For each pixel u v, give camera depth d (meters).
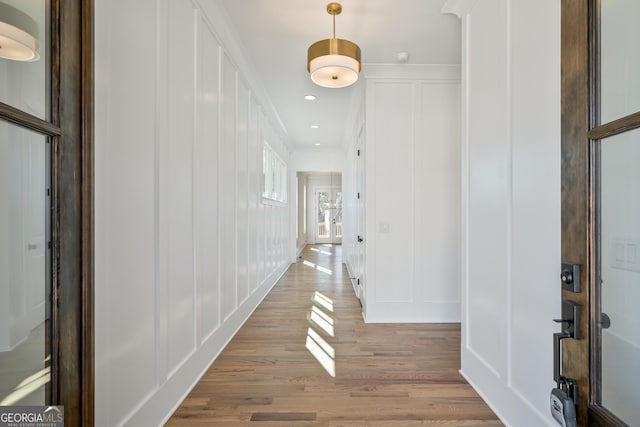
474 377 2.21
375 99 3.61
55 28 1.08
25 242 1.00
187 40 2.15
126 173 1.51
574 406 0.98
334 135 6.64
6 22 0.94
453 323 3.58
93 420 1.23
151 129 1.71
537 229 1.55
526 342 1.63
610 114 0.97
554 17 1.43
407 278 3.63
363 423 1.84
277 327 3.45
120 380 1.47
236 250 3.29
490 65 1.99
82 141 1.20
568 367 1.07
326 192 13.27
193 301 2.25
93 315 1.24
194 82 2.25
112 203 1.41
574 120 1.04
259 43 3.08
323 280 5.93
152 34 1.72
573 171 1.05
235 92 3.21
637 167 0.96
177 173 2.01
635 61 0.96
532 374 1.58
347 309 4.12
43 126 1.02
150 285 1.71
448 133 3.62
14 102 0.95
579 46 1.01
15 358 0.97
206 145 2.48
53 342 1.08
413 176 3.62
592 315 0.98
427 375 2.40
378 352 2.81
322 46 2.53
